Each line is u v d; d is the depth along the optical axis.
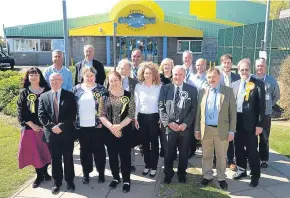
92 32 27.20
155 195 4.59
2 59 24.30
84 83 4.83
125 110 4.60
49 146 4.56
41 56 30.05
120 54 28.73
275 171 5.44
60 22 29.92
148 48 28.80
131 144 4.76
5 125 8.28
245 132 4.82
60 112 4.49
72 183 4.77
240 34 19.23
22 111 4.70
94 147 4.83
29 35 29.72
